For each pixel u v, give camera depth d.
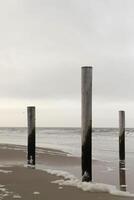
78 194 10.63
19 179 13.21
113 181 14.73
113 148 35.16
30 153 18.50
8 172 15.02
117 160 22.97
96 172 17.39
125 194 10.80
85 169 13.00
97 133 84.38
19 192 10.84
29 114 18.52
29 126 18.50
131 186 13.63
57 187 11.60
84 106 12.83
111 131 98.25
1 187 11.62
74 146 36.12
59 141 47.84
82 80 12.82
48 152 26.45
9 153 24.19
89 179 12.97
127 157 25.34
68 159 22.05
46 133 89.56
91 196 10.41
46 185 11.98
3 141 44.75
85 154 12.98
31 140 18.50
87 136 12.94
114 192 10.93
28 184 12.17
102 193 10.84
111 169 18.52
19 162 19.67
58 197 10.23
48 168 17.77
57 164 19.72
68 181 12.69
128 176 16.09
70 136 69.06
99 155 26.89
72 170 17.30
